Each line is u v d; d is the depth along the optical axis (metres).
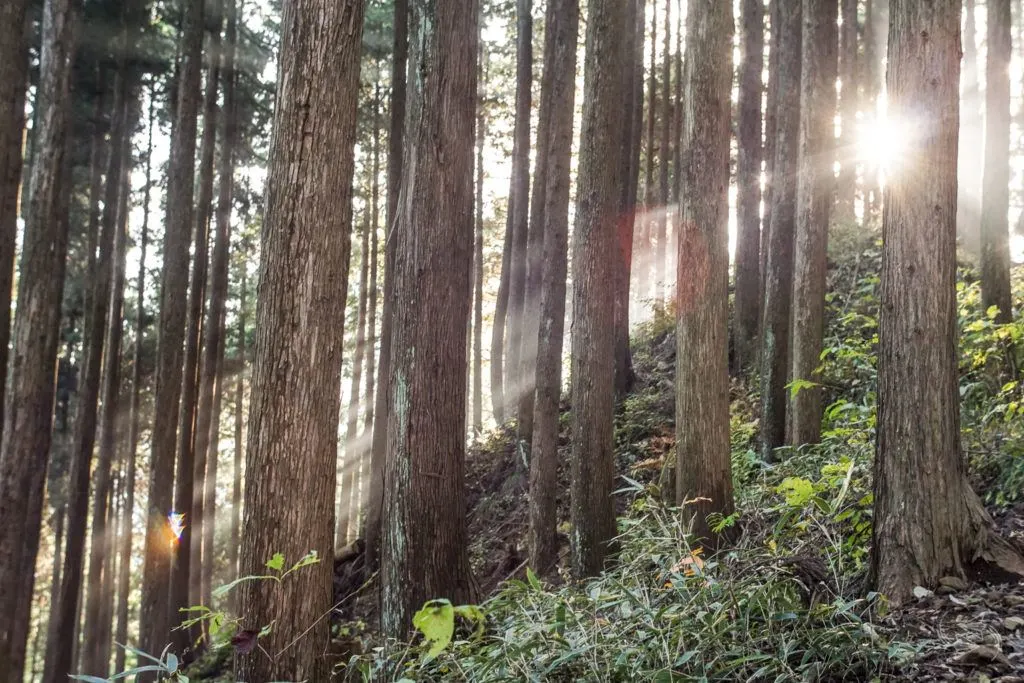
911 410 4.17
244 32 18.27
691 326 5.85
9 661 9.03
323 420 4.00
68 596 13.59
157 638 12.09
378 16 18.47
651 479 9.93
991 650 3.18
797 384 6.58
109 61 15.98
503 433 14.30
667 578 4.18
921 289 4.17
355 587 11.98
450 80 5.93
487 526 12.05
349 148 4.16
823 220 8.01
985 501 5.45
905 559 4.09
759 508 6.16
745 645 3.30
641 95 14.83
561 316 8.82
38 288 9.57
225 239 17.00
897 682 3.11
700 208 5.89
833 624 3.47
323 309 4.02
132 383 20.86
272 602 3.79
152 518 12.22
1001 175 7.60
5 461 9.23
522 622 3.95
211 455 19.28
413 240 5.88
